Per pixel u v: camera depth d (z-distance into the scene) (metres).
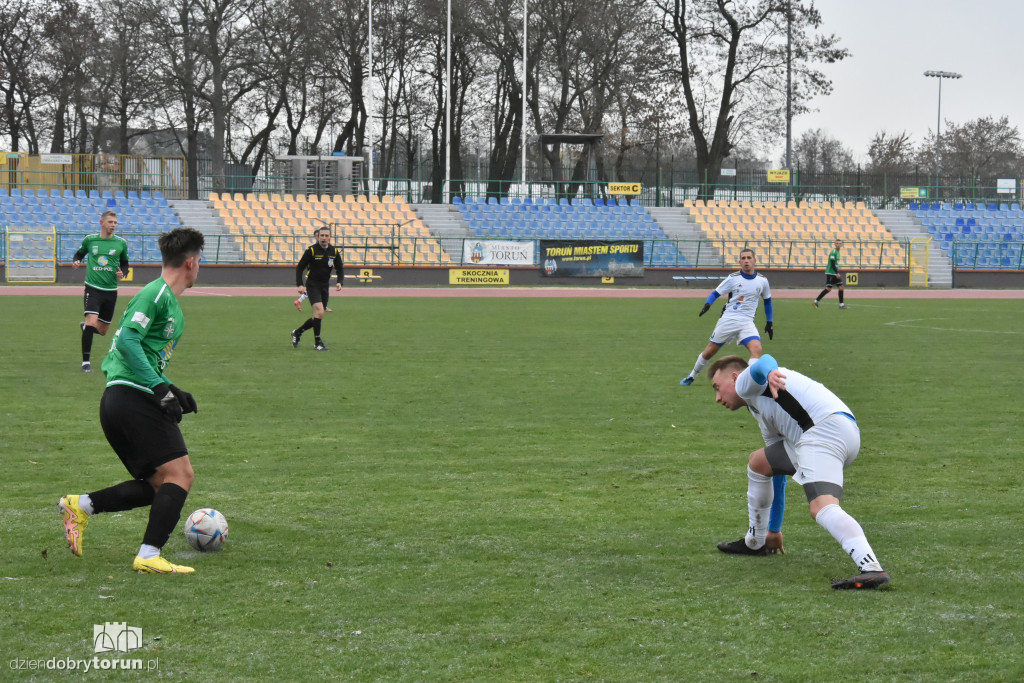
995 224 57.84
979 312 32.41
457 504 8.00
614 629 5.31
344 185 55.09
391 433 11.00
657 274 48.47
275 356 17.94
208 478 8.80
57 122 61.38
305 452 9.95
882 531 7.29
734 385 6.50
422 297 37.41
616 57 62.25
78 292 36.22
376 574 6.23
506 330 23.83
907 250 53.06
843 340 22.42
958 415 12.42
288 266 44.94
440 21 59.81
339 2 59.59
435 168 60.91
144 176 53.62
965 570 6.34
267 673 4.73
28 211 45.91
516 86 63.47
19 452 9.72
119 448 6.34
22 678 4.65
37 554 6.55
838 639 5.18
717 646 5.09
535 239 47.38
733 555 6.70
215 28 56.50
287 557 6.57
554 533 7.20
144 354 6.17
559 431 11.23
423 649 5.04
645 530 7.30
